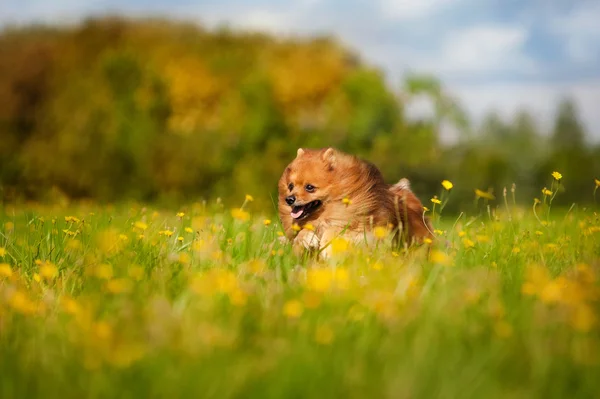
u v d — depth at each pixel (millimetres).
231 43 64000
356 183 9906
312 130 43156
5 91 55031
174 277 7453
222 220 11531
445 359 5078
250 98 42000
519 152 46562
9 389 4770
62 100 41656
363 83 45812
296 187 9984
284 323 5836
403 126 44219
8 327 5887
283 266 7758
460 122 46000
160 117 42125
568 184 45156
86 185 39312
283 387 4750
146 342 5422
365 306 6203
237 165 39438
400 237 9602
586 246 9352
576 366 5035
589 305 6137
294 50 61875
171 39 64875
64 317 6184
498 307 6047
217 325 5688
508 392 4750
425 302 6211
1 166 40344
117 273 7562
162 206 29172
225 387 4707
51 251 8922
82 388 4785
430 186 40531
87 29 63750
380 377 4852
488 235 10859
